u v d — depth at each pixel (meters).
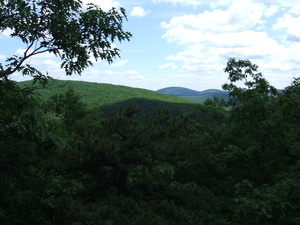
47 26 6.09
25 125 6.45
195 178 15.90
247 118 13.97
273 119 12.98
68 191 9.32
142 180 10.79
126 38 7.12
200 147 10.32
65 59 7.16
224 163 15.38
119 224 7.25
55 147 7.96
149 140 9.55
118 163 9.02
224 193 15.93
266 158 14.34
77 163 8.50
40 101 7.57
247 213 10.35
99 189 10.31
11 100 6.61
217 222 10.91
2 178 8.36
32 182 8.73
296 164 13.90
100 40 7.04
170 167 10.22
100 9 7.09
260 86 18.80
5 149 7.99
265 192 10.88
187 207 9.81
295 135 13.04
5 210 8.18
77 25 7.08
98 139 9.35
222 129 16.33
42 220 8.78
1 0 5.75
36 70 6.50
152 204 9.18
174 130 10.95
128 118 10.60
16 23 5.78
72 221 7.67
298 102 11.91
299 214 10.04
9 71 6.21
